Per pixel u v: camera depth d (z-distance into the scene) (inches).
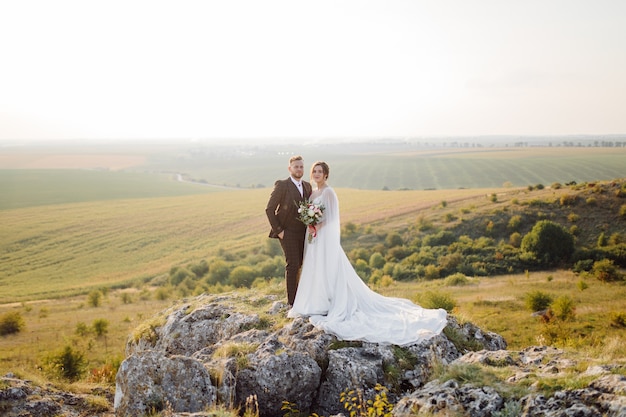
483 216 2618.1
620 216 2336.4
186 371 223.8
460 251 2241.6
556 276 1831.9
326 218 327.0
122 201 5108.3
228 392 228.5
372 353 267.9
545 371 222.1
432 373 249.8
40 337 1301.7
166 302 1918.1
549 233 2063.2
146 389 218.8
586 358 239.5
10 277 2561.5
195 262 2669.8
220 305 379.9
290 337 292.0
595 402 177.5
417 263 2165.4
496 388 203.5
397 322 305.9
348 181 7800.2
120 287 2395.4
